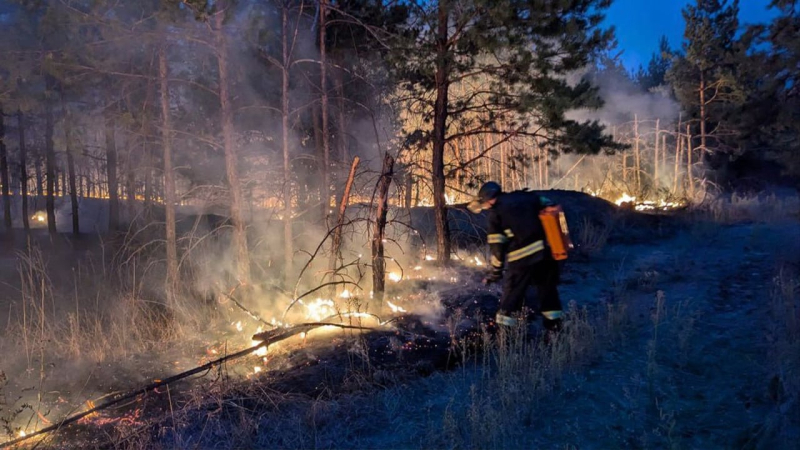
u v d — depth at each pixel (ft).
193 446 11.78
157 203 48.03
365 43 31.81
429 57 24.68
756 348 13.98
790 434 9.87
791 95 40.27
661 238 31.45
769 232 29.14
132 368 17.24
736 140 61.05
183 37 22.56
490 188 16.05
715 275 21.44
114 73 23.65
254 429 12.46
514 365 13.73
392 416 12.76
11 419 13.03
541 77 23.75
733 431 10.45
